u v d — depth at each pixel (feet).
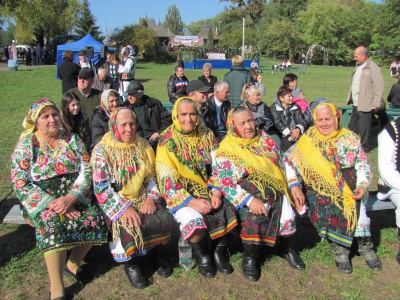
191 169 12.14
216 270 12.10
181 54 125.29
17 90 56.95
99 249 13.25
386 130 12.92
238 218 11.90
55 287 10.55
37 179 11.16
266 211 11.35
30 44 168.04
